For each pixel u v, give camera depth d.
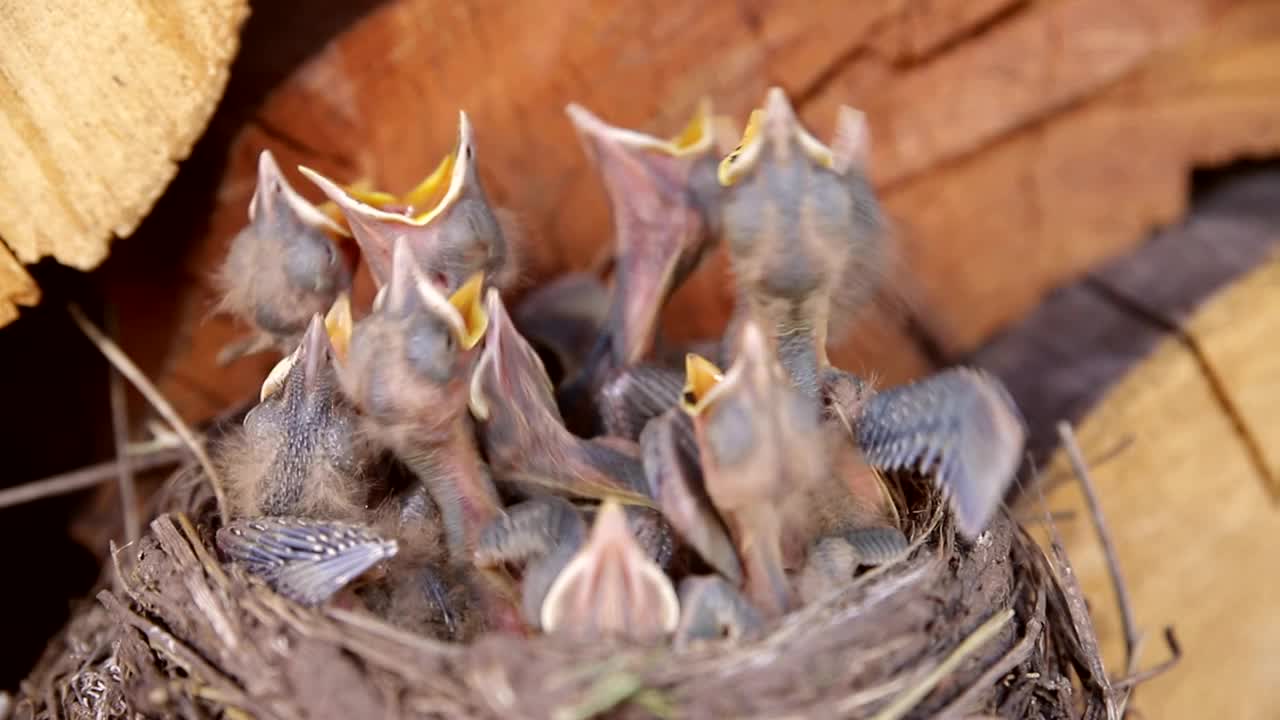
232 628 0.51
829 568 0.51
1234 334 0.61
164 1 0.53
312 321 0.54
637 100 0.60
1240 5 0.61
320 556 0.52
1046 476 0.60
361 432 0.54
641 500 0.53
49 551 0.63
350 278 0.56
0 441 0.62
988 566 0.52
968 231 0.63
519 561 0.52
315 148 0.59
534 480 0.54
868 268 0.54
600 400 0.56
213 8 0.53
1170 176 0.63
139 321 0.60
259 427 0.54
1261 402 0.61
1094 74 0.62
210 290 0.60
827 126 0.61
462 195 0.54
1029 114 0.62
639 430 0.55
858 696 0.49
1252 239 0.63
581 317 0.60
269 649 0.50
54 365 0.61
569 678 0.48
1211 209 0.64
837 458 0.52
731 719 0.49
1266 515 0.62
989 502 0.51
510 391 0.54
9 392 0.62
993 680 0.51
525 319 0.60
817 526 0.53
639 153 0.56
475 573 0.53
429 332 0.52
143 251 0.59
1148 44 0.62
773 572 0.51
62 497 0.63
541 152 0.60
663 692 0.49
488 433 0.54
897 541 0.52
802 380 0.53
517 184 0.60
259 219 0.55
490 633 0.51
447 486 0.53
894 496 0.55
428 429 0.52
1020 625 0.54
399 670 0.49
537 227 0.60
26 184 0.54
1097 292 0.63
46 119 0.54
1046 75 0.62
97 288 0.60
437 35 0.58
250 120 0.58
